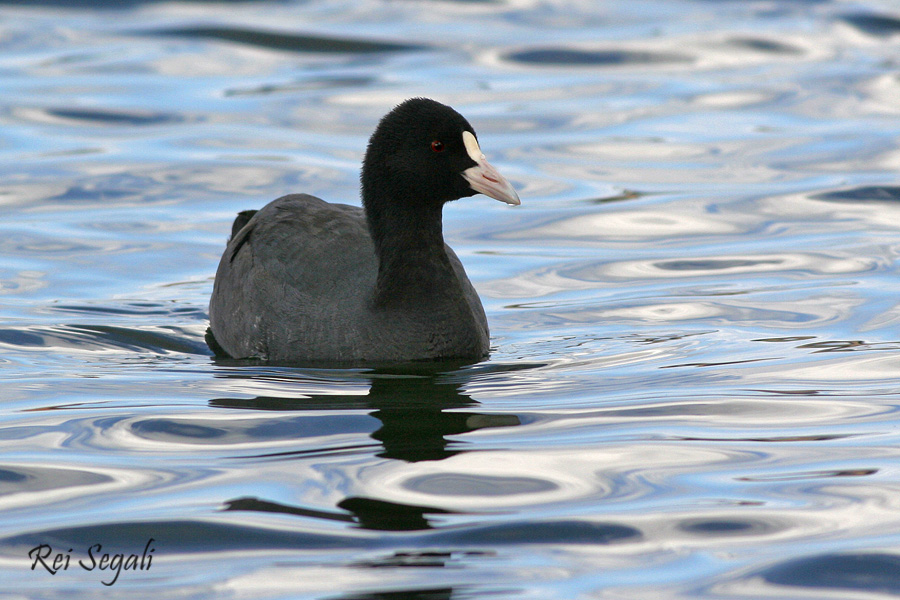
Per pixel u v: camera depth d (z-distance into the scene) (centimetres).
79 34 2892
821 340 1306
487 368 1245
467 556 775
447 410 1084
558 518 830
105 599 729
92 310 1479
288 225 1409
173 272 1648
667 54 2770
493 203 1994
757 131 2270
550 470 922
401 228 1303
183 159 2119
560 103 2442
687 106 2422
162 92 2495
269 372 1244
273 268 1358
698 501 857
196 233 1809
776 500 859
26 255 1695
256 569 759
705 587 731
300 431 1027
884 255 1638
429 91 2497
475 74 2633
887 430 1005
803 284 1535
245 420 1057
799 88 2509
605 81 2597
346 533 811
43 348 1327
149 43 2827
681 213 1873
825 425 1027
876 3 3130
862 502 852
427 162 1295
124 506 861
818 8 3111
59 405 1111
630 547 788
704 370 1209
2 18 3011
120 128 2291
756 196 1934
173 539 806
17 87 2500
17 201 1927
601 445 980
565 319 1441
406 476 911
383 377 1211
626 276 1614
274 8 3123
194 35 2886
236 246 1451
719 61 2736
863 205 1878
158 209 1911
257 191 1969
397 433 1016
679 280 1586
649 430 1020
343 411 1085
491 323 1440
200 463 948
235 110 2389
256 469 930
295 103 2433
